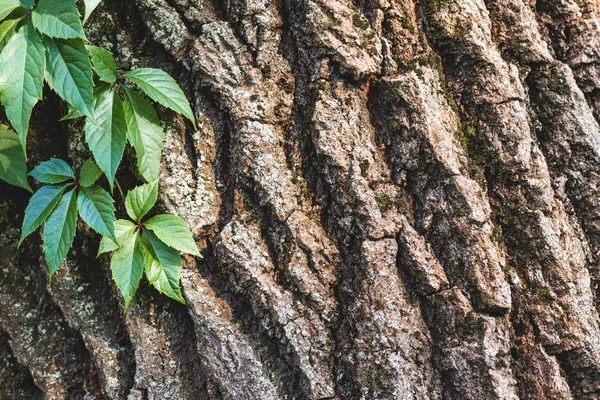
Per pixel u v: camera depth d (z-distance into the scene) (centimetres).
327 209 89
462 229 88
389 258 88
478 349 87
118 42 90
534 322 88
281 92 89
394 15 89
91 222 87
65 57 84
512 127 89
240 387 89
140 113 89
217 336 89
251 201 89
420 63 89
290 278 88
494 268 87
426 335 88
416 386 87
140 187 88
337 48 88
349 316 88
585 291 89
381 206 88
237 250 88
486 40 89
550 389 88
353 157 88
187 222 89
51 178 89
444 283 88
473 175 89
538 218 88
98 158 87
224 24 89
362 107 89
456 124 89
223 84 89
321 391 88
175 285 88
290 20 89
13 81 83
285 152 89
